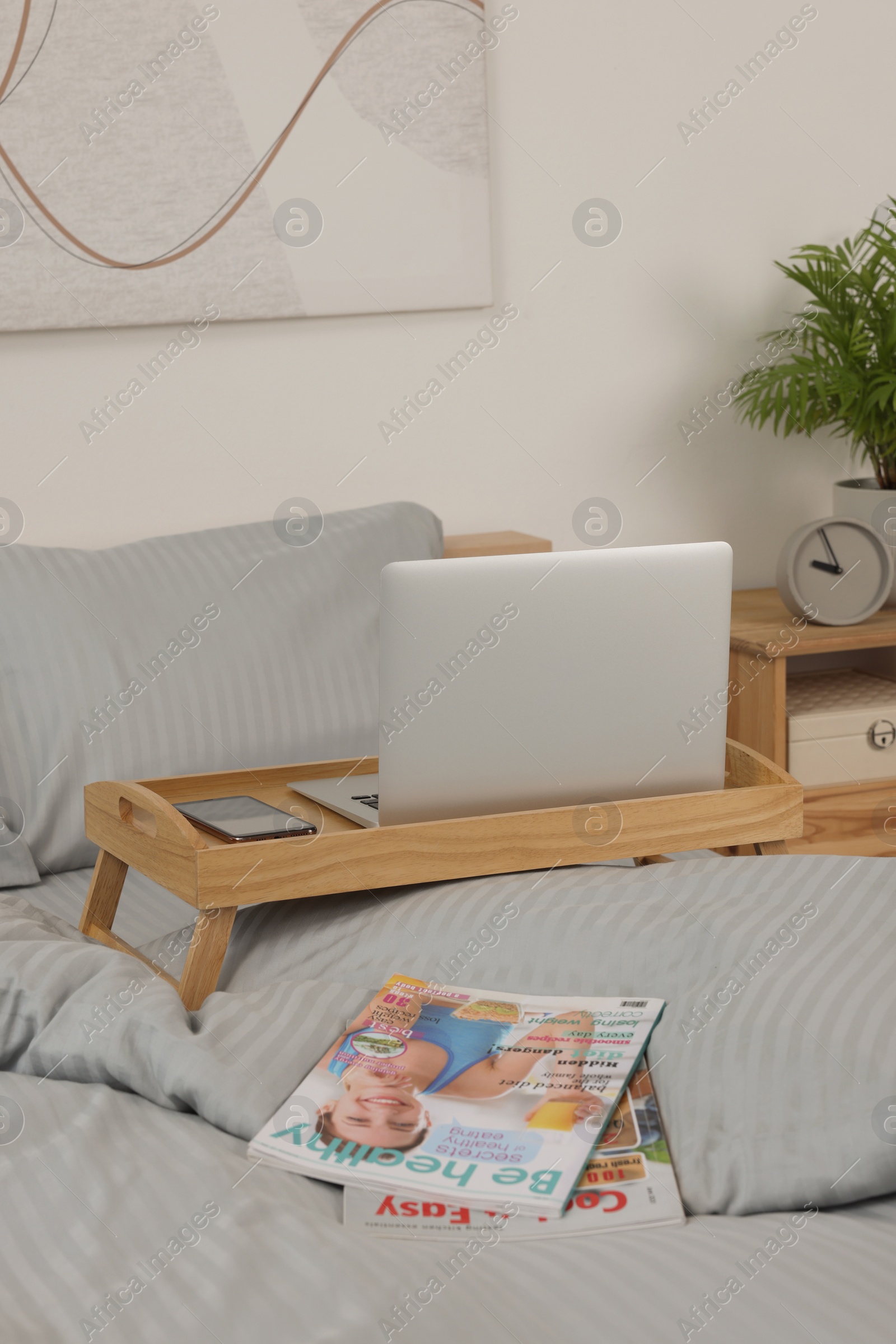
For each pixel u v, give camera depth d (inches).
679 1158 34.4
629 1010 40.1
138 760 66.7
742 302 96.5
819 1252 30.4
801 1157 33.3
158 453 82.6
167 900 61.9
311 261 83.7
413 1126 34.7
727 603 50.6
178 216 80.1
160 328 81.4
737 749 57.7
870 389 87.3
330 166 83.1
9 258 76.5
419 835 48.4
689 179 93.4
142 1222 31.6
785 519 101.3
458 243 87.0
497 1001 41.2
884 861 46.1
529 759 49.9
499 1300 28.1
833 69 95.9
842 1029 36.5
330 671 72.1
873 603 87.0
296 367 85.2
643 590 49.1
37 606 69.0
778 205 96.3
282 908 51.7
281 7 80.1
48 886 64.8
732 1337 26.9
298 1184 33.5
